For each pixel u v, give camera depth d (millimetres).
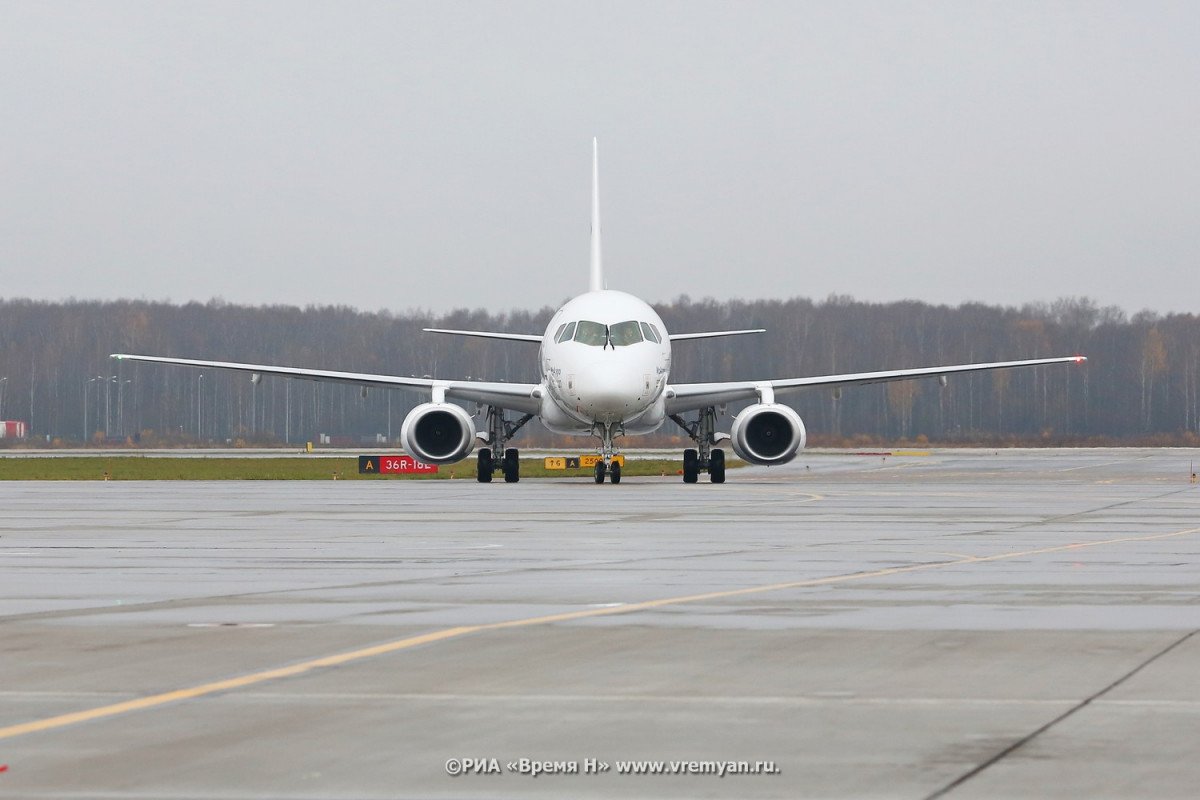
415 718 36812
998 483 184125
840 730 35375
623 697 39438
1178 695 39406
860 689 40531
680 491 162000
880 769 31672
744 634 50438
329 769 31828
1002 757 32625
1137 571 71188
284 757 32844
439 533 97875
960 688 40594
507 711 37656
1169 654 46062
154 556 81062
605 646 47812
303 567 74438
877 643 48438
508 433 193000
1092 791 29859
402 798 29750
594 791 30219
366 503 138125
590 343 170250
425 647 47656
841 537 93312
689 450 189375
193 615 55562
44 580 68312
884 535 94938
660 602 59219
